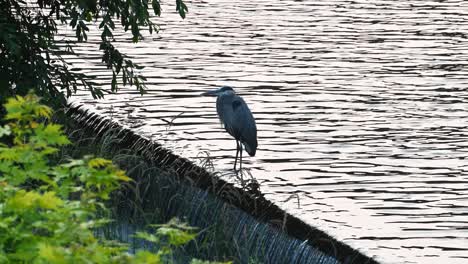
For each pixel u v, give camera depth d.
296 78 23.19
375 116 19.58
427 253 12.02
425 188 14.84
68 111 19.14
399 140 17.73
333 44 27.70
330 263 12.33
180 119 18.72
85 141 17.41
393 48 27.23
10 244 7.22
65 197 7.84
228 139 17.38
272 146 17.12
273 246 13.15
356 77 23.41
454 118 19.53
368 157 16.56
